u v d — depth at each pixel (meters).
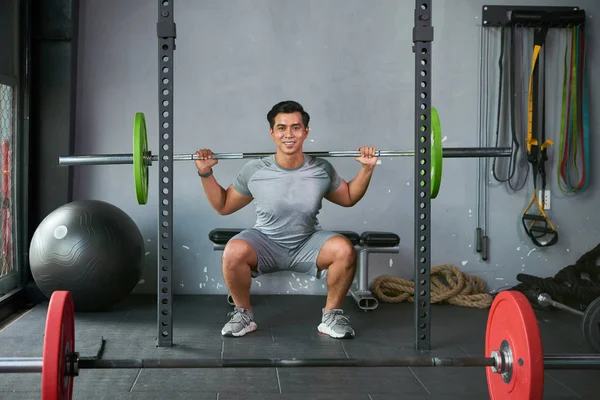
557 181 4.01
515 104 3.97
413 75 3.94
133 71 3.88
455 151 2.70
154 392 2.25
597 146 4.01
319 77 3.92
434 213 3.98
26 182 3.67
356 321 3.32
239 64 3.91
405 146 3.95
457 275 3.85
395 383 2.37
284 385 2.33
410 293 3.77
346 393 2.26
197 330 3.07
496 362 1.88
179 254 3.94
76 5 3.78
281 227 2.96
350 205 3.08
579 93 3.94
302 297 3.88
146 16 3.88
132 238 3.36
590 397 2.25
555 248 4.01
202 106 3.91
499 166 3.98
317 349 2.77
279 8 3.91
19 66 3.60
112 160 2.67
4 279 3.42
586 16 3.96
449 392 2.28
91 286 3.23
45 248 3.21
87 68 3.87
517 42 3.95
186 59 3.89
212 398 2.20
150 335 2.97
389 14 3.92
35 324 3.16
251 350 2.74
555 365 1.88
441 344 2.88
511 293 1.83
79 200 3.66
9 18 3.44
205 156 2.85
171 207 2.72
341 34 3.92
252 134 3.93
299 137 2.86
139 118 2.54
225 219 3.95
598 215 4.01
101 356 2.63
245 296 3.03
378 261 3.97
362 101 3.94
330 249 2.93
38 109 3.73
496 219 3.99
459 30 3.95
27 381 2.33
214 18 3.89
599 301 2.51
